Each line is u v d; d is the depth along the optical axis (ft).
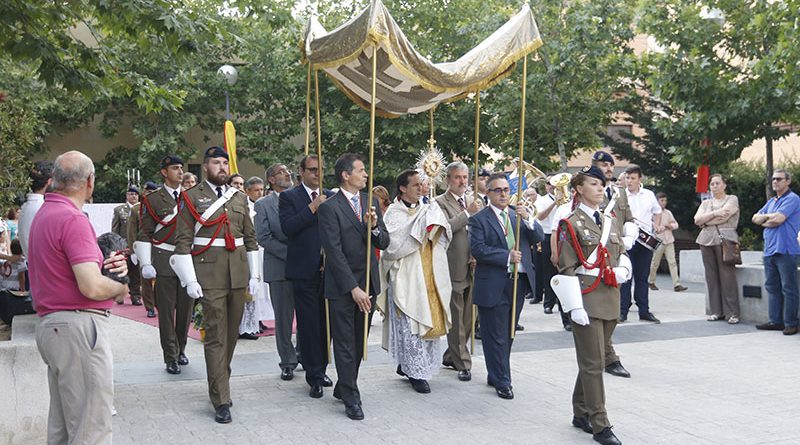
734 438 18.13
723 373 24.81
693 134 45.93
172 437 18.20
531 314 38.29
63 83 24.08
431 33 76.23
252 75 72.49
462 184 24.67
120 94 26.40
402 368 22.90
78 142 80.18
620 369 24.61
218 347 19.92
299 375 24.98
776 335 31.65
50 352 13.48
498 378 22.08
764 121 44.01
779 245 31.94
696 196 64.75
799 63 36.96
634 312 38.11
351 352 20.25
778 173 32.40
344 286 19.88
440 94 24.40
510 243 22.81
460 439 18.15
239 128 76.95
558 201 28.76
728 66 45.42
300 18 62.23
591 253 18.03
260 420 19.70
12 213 38.91
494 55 22.74
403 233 22.45
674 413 20.26
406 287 22.43
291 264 22.13
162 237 24.70
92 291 13.29
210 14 30.40
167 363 25.03
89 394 13.53
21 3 22.84
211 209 20.26
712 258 35.24
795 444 17.70
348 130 69.31
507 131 68.74
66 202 13.82
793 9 37.37
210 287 20.04
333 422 19.54
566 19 60.80
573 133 62.39
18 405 17.46
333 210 20.52
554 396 22.15
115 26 25.09
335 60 21.77
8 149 29.48
